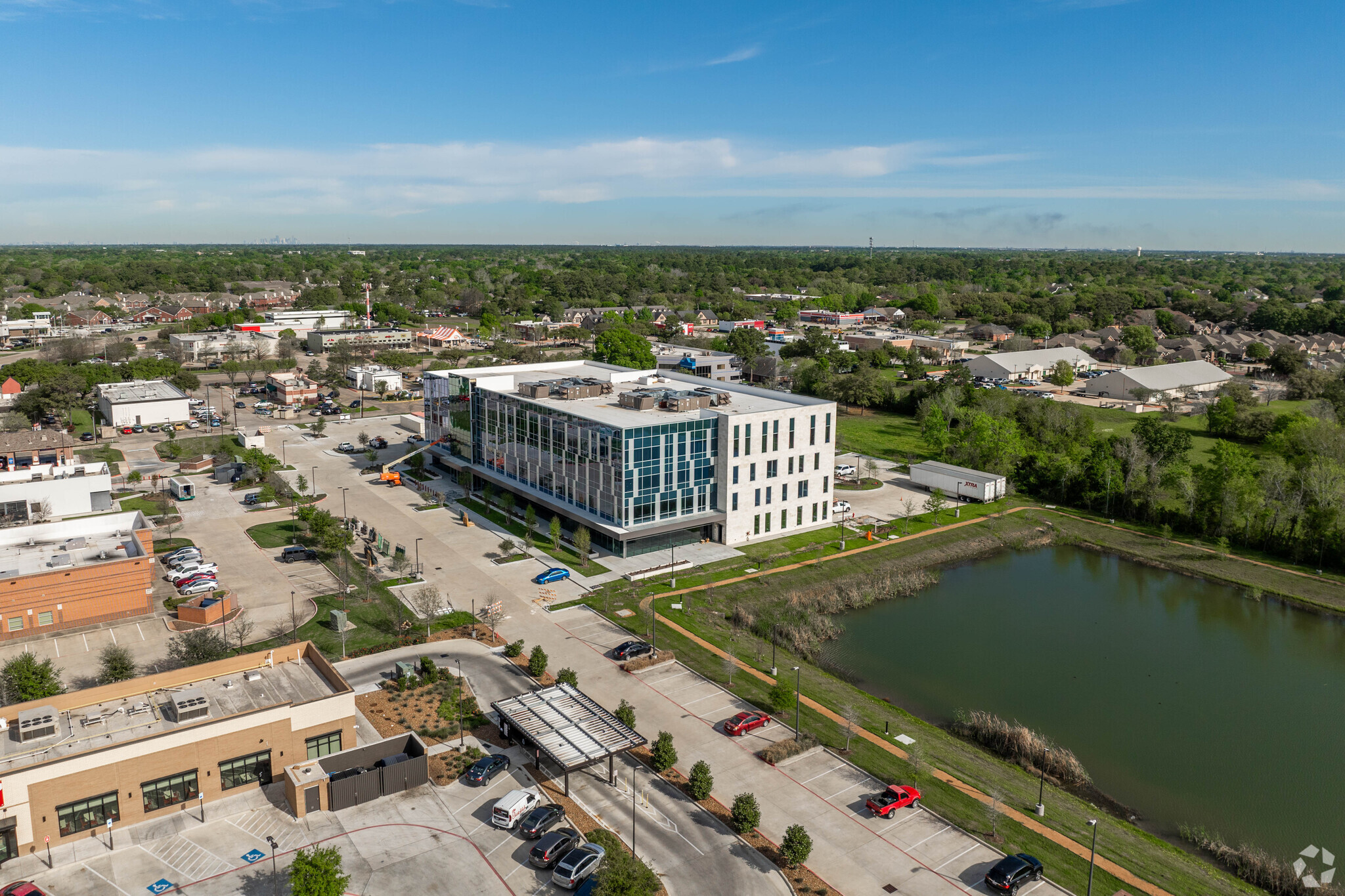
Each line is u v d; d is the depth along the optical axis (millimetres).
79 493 107250
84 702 57094
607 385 122688
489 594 90000
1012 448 140250
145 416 166375
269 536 107188
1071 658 85188
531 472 116688
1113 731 71438
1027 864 49531
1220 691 79000
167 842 51500
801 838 49750
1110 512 128125
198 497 122875
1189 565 110000
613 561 100125
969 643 87938
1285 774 65500
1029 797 59781
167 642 77562
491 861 50594
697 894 47969
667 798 57125
